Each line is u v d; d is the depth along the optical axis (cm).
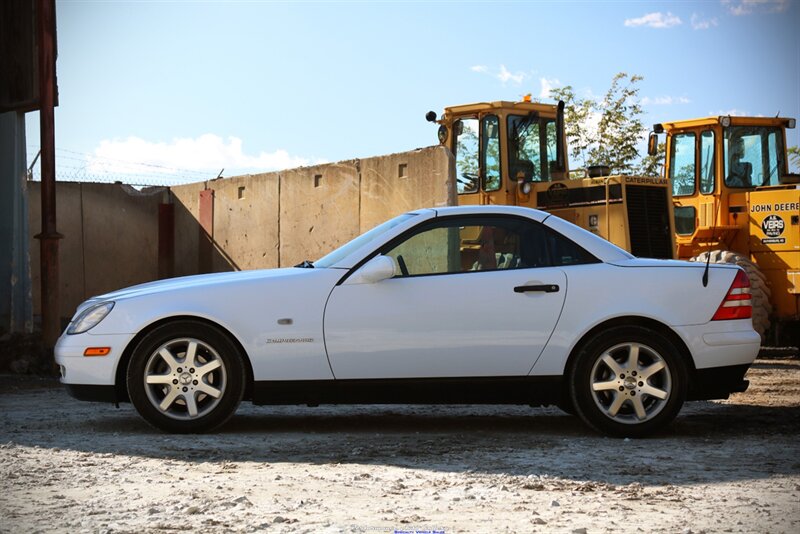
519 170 1309
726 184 1441
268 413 787
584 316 646
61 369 668
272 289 649
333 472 520
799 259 1371
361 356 645
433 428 696
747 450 595
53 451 585
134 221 1914
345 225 1495
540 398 654
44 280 1201
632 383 642
